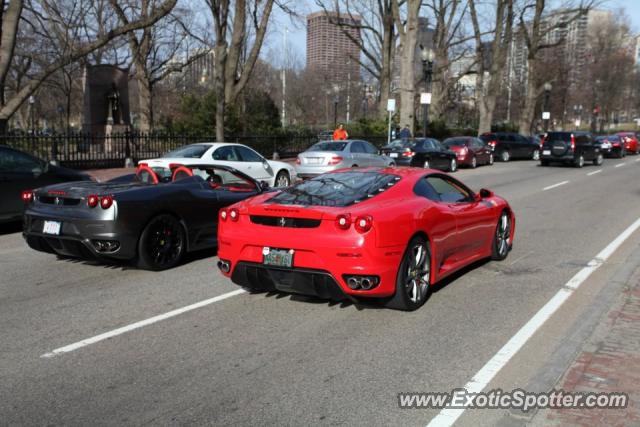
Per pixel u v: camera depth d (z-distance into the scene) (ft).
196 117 88.33
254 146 89.10
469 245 21.74
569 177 68.74
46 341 15.78
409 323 17.11
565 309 18.43
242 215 18.03
